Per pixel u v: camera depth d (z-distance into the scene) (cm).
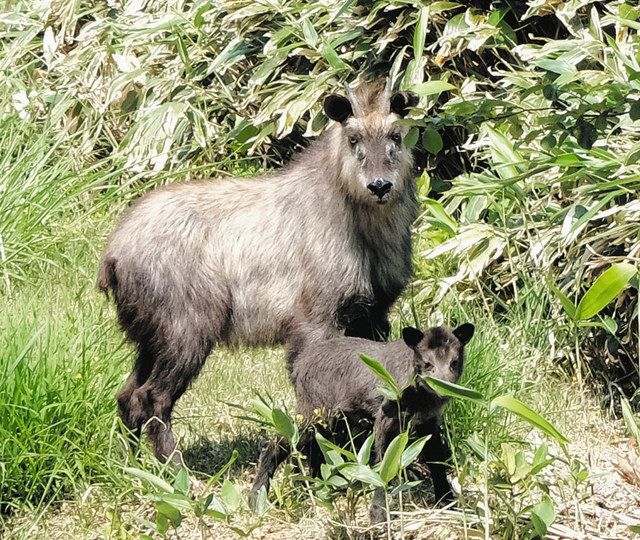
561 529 927
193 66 1692
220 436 1214
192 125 1642
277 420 958
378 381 1030
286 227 1165
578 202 1238
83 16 1866
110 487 1038
